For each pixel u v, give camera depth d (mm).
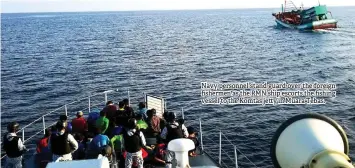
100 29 176375
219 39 115875
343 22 173500
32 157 10172
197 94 44469
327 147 4723
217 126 32031
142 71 60031
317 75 56500
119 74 57562
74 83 51344
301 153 4852
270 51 84500
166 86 49031
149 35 135875
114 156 9172
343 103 39656
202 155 10617
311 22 120938
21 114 37062
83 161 6074
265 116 35031
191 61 71062
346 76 55312
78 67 64562
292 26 131875
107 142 9484
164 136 9633
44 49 93812
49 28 190000
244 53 81875
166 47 96312
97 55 81312
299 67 63500
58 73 58781
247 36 123000
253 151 25469
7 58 76625
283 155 5117
